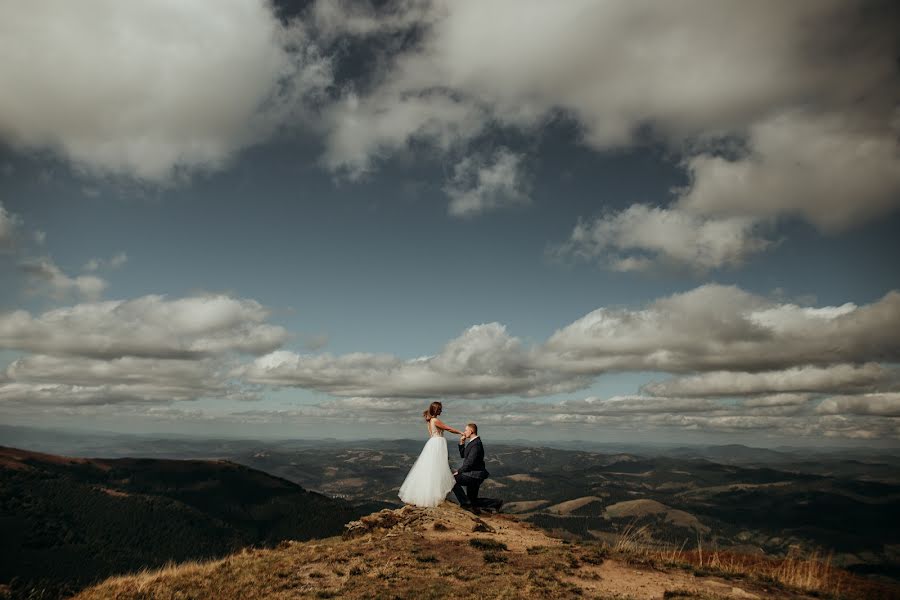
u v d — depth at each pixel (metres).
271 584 13.21
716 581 12.74
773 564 14.87
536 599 10.81
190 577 15.14
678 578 12.86
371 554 14.80
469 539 15.67
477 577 12.42
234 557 17.73
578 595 11.17
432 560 13.88
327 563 14.50
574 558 13.86
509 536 16.75
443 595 11.29
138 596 13.69
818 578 13.66
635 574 13.04
